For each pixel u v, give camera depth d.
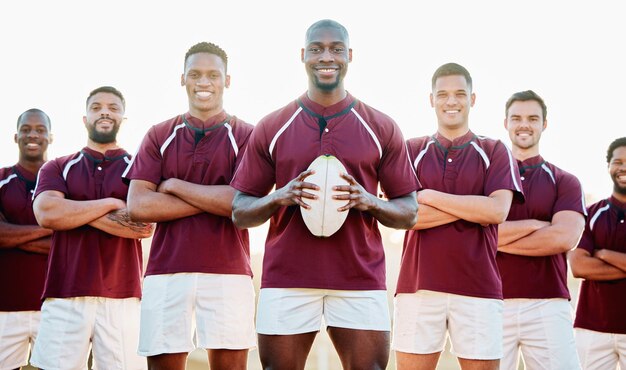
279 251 4.20
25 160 6.26
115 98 5.66
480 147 5.05
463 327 4.86
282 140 4.27
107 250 5.48
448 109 5.05
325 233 3.99
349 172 4.23
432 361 4.98
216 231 4.81
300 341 4.18
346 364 4.17
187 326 4.79
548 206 5.74
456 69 5.10
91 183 5.55
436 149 5.10
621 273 6.38
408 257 5.06
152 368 4.86
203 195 4.73
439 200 4.87
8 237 6.05
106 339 5.46
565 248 5.55
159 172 4.93
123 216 5.36
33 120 6.25
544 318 5.66
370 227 4.29
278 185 4.28
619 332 6.49
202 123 4.97
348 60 4.32
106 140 5.62
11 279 6.12
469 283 4.86
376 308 4.16
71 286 5.43
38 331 5.56
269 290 4.19
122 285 5.50
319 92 4.27
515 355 5.78
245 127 5.03
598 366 6.61
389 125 4.37
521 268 5.70
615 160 6.59
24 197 6.20
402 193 4.34
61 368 5.42
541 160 5.87
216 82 4.96
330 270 4.14
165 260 4.83
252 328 4.88
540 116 5.87
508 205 4.87
